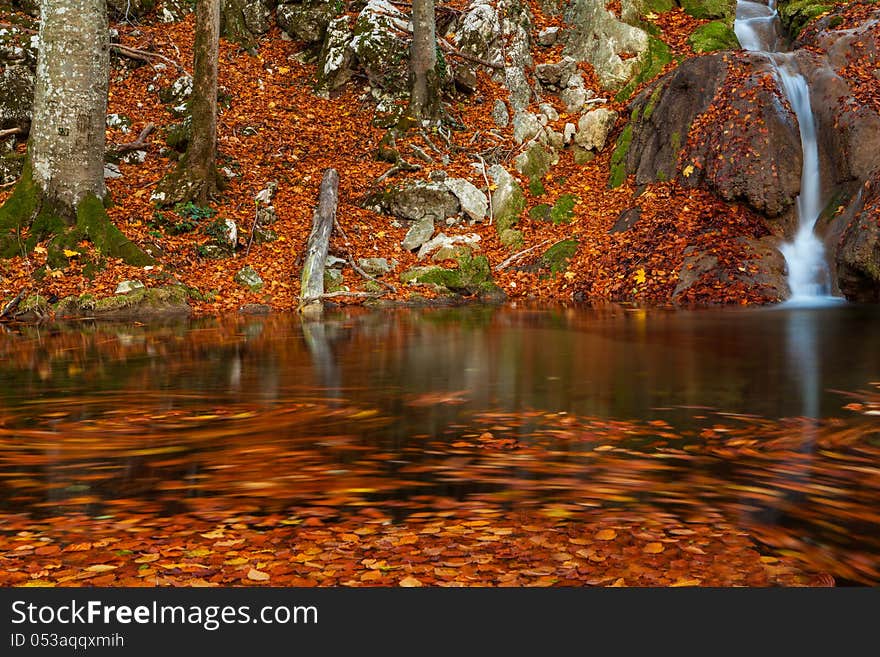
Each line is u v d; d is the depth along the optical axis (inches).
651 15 804.6
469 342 359.3
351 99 776.9
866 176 549.0
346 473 160.2
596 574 116.3
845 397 231.8
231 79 770.2
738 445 178.5
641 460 167.3
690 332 382.0
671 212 590.6
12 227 508.4
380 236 625.9
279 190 650.2
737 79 598.9
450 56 781.3
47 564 120.6
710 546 124.3
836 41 616.4
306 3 834.2
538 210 661.3
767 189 564.7
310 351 338.6
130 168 635.5
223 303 520.1
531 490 149.0
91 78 519.2
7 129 630.5
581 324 422.3
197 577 116.7
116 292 494.3
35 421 209.0
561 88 778.2
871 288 509.7
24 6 728.3
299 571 118.1
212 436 191.5
